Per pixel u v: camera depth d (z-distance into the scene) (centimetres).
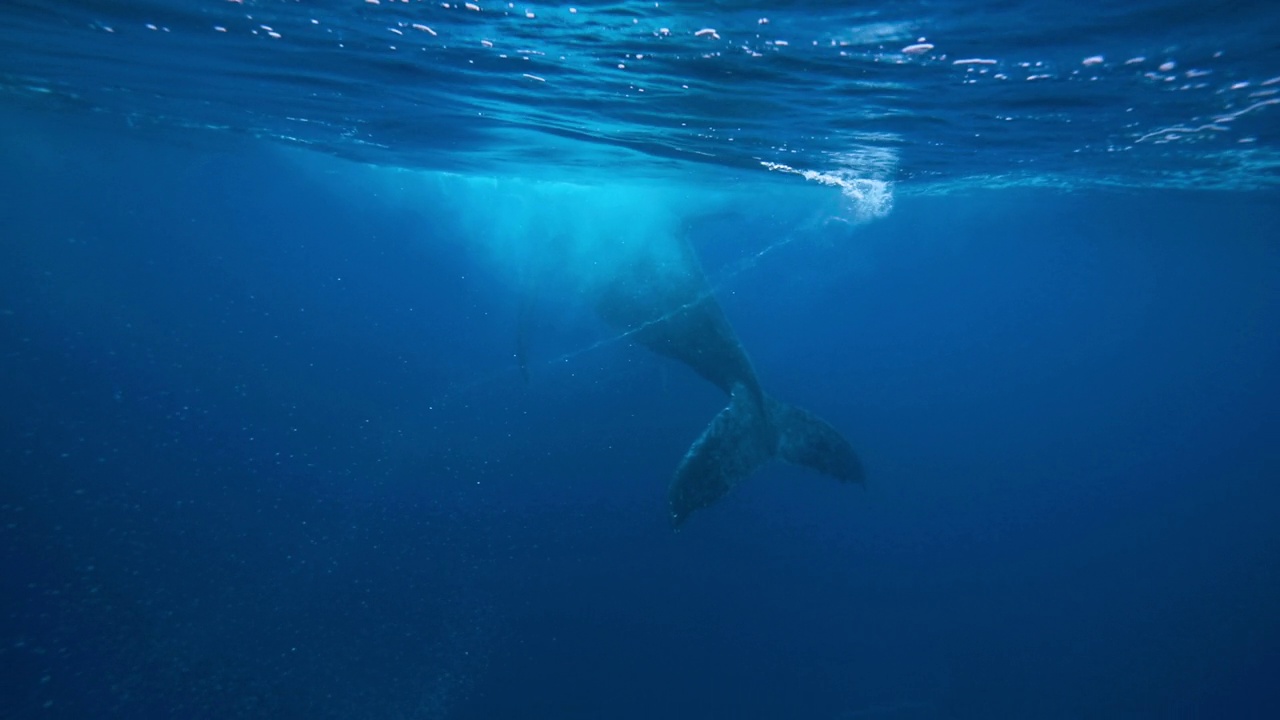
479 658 1364
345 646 1293
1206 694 1792
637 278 1233
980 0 504
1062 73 721
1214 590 2273
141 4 712
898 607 1870
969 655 1759
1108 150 1270
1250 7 530
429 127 1226
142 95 1459
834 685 1554
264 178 3725
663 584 1683
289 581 1431
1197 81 765
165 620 1288
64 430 2039
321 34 726
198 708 1120
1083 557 2372
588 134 1136
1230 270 4991
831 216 2294
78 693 1114
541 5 550
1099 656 1875
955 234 3541
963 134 1073
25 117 2614
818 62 678
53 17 842
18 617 1250
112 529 1543
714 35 604
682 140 1144
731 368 1138
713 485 980
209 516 1617
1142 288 6750
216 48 866
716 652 1550
